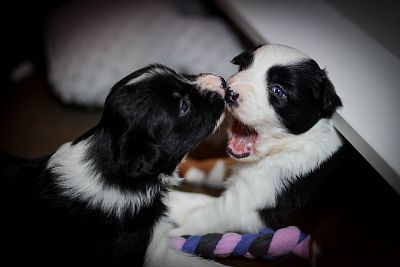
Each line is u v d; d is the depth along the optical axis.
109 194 0.65
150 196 0.67
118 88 0.65
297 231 0.70
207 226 0.75
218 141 0.87
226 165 0.82
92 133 0.67
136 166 0.63
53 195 0.66
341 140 0.72
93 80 0.94
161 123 0.64
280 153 0.72
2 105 0.98
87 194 0.65
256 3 0.86
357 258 0.71
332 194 0.72
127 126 0.63
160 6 1.02
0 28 1.04
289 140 0.71
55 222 0.65
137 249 0.67
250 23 0.82
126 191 0.65
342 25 0.80
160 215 0.69
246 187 0.74
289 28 0.80
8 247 0.64
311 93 0.69
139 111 0.63
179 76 0.68
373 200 0.74
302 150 0.71
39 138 0.91
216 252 0.70
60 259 0.65
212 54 0.94
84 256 0.65
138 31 0.98
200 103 0.67
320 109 0.70
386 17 0.77
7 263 0.64
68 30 1.00
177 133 0.66
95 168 0.65
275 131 0.70
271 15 0.83
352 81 0.71
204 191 0.84
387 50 0.75
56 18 1.03
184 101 0.66
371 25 0.78
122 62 0.94
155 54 0.95
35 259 0.64
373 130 0.66
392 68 0.73
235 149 0.73
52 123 0.94
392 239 0.73
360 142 0.66
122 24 0.99
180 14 1.06
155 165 0.63
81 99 0.95
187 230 0.74
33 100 0.99
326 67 0.73
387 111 0.68
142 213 0.67
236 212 0.74
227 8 0.90
